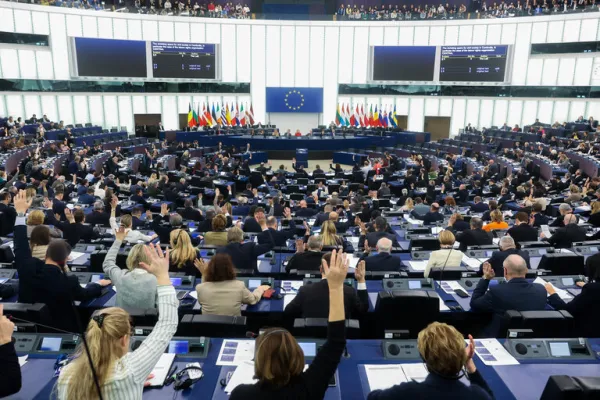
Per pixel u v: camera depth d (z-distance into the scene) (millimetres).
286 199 14344
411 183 18000
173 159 23641
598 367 3609
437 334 2447
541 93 29609
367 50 33125
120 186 15141
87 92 28828
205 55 31203
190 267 6234
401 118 34312
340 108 33156
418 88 32281
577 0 27453
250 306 5121
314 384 2191
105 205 11383
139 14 30125
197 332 4008
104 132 28453
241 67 33062
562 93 28891
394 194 18734
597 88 27578
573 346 3781
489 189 16219
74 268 6406
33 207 9602
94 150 22359
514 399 3234
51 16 27219
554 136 25172
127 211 11664
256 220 9062
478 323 5102
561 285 5590
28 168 16156
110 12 29125
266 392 2137
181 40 31656
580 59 28312
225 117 31094
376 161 23406
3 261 6418
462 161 23406
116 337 2248
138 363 2381
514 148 25516
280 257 6949
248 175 21156
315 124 34562
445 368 2375
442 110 33406
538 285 4707
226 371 3502
